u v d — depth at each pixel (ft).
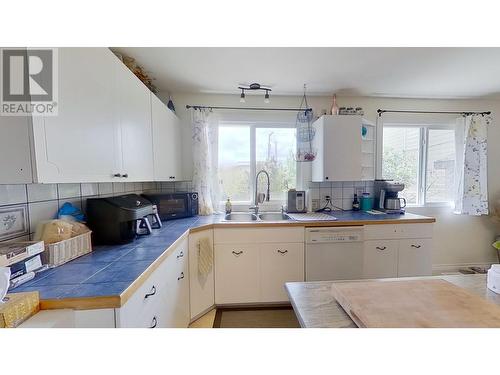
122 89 4.40
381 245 7.23
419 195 9.73
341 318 2.36
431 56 5.98
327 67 6.58
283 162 9.14
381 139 9.25
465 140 9.10
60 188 4.18
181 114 8.55
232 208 8.91
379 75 7.13
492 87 8.17
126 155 4.57
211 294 6.88
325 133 7.90
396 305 2.32
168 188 8.70
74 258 3.75
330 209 9.12
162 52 5.69
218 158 8.80
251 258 6.93
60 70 2.87
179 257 5.19
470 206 9.20
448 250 9.72
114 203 4.62
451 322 2.04
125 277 3.10
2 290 2.25
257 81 7.55
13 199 3.32
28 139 2.49
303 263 7.02
